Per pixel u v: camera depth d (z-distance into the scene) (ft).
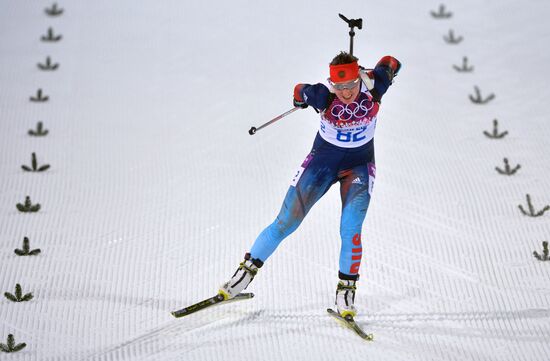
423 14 152.66
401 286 73.20
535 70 128.36
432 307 69.82
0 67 130.11
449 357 62.44
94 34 143.74
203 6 156.66
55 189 93.66
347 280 65.92
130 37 142.82
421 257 78.18
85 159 101.60
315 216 85.81
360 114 62.28
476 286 73.10
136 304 70.90
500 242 80.79
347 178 65.05
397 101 118.52
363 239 81.41
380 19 149.79
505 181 94.22
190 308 66.03
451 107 116.67
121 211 88.58
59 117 113.80
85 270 76.69
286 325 67.00
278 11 153.79
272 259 77.51
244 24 148.36
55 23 148.15
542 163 98.68
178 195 92.17
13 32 143.84
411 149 103.09
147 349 64.18
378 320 67.82
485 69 130.00
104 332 66.80
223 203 89.97
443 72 129.08
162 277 75.46
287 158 101.19
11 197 91.45
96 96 121.08
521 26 146.00
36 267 77.05
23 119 112.78
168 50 138.00
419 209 87.71
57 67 130.62
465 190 92.07
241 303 70.44
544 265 76.23
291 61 133.59
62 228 84.79
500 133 107.86
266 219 86.33
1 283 74.23
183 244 81.41
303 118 113.29
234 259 78.33
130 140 107.14
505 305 69.97
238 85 124.88
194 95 121.70
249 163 100.07
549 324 66.90
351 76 60.08
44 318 68.74
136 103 118.93
